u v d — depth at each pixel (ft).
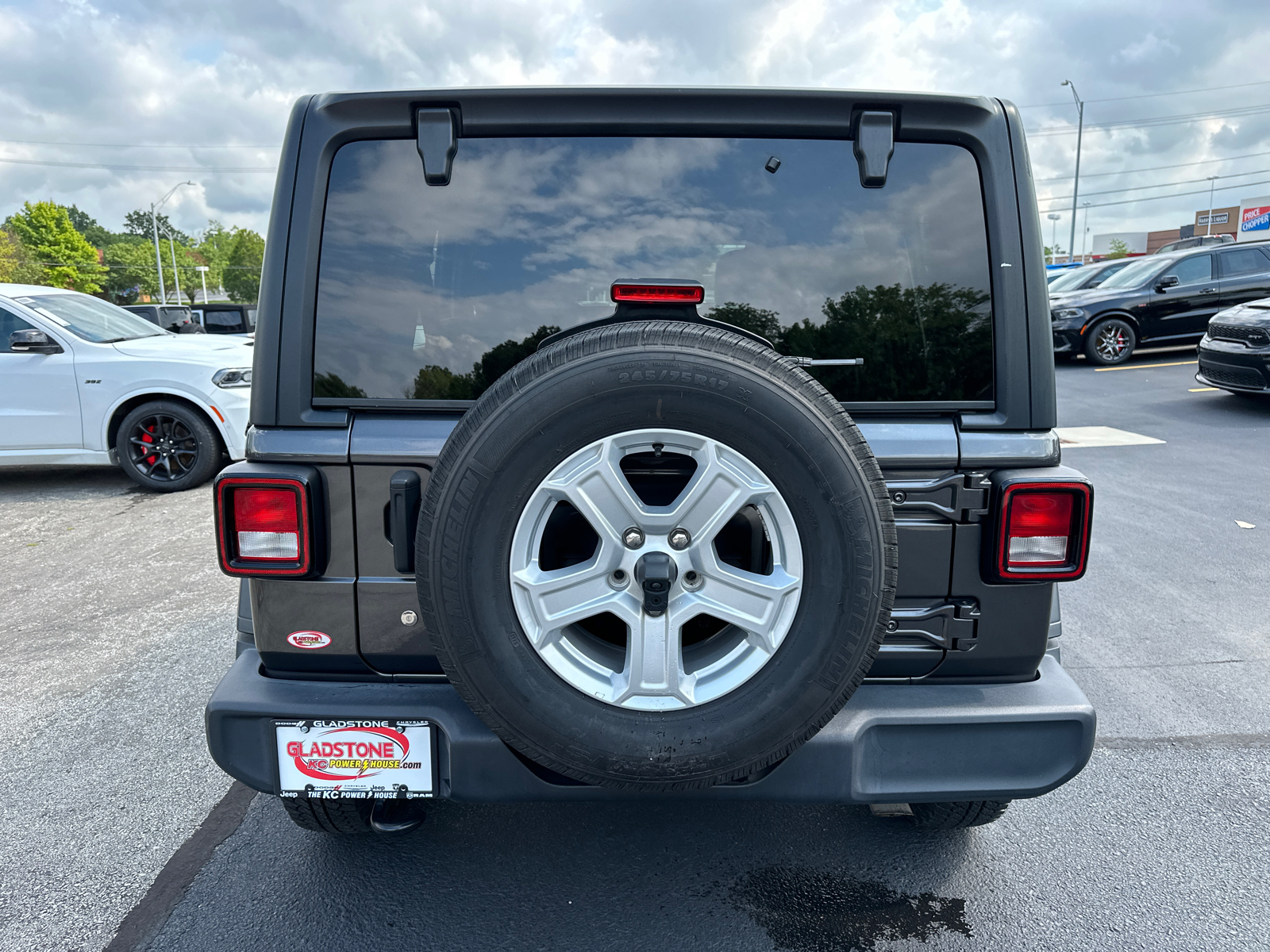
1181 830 8.49
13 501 23.12
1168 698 11.35
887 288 6.33
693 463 6.05
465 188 6.23
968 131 6.15
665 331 5.25
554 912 7.23
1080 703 6.22
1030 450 6.09
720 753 5.47
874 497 5.27
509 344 6.31
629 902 7.36
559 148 6.23
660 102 6.09
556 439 5.20
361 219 6.21
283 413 6.13
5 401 22.70
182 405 23.30
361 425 6.10
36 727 10.75
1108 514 20.11
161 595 15.75
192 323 44.65
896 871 7.79
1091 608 14.53
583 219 6.30
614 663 5.76
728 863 7.90
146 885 7.64
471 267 6.29
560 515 6.11
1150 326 44.14
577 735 5.44
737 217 6.31
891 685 6.41
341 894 7.48
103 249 439.22
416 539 5.37
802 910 7.27
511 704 5.42
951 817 7.78
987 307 6.26
